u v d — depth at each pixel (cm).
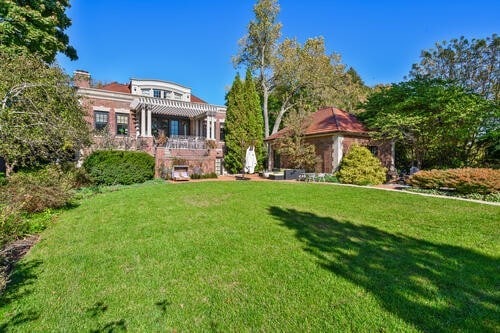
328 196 969
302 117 1675
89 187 1191
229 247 454
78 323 259
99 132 1625
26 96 763
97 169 1291
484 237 511
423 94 1467
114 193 1044
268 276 351
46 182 771
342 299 297
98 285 330
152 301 296
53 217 662
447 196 995
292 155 1678
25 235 533
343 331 246
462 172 1031
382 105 1741
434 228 570
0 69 762
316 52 2484
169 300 298
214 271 367
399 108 1550
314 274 355
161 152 1714
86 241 490
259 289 319
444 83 1514
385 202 859
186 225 587
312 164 1708
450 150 1611
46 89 878
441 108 1388
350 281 336
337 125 1666
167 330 250
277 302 293
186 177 1697
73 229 566
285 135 1761
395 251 437
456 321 259
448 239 498
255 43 2575
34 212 679
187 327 254
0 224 471
